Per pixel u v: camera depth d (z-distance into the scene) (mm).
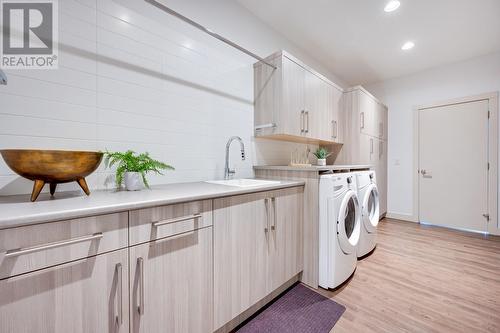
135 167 1249
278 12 2195
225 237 1211
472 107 3162
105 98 1283
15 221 608
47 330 676
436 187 3473
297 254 1772
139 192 1139
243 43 2100
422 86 3580
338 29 2477
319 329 1313
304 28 2455
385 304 1540
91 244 759
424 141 3572
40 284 665
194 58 1716
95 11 1247
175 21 1600
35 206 762
